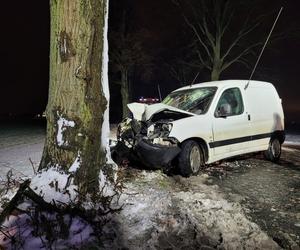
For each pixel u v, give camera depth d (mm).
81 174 4141
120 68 22219
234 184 5938
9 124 25000
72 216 3787
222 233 3787
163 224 3900
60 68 4195
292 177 6520
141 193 4766
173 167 6426
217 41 21547
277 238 3826
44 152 4398
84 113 4219
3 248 3363
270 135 7984
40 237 3514
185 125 6070
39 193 3984
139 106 6816
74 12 4094
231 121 6934
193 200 4715
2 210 4035
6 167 6945
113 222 3854
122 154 6375
